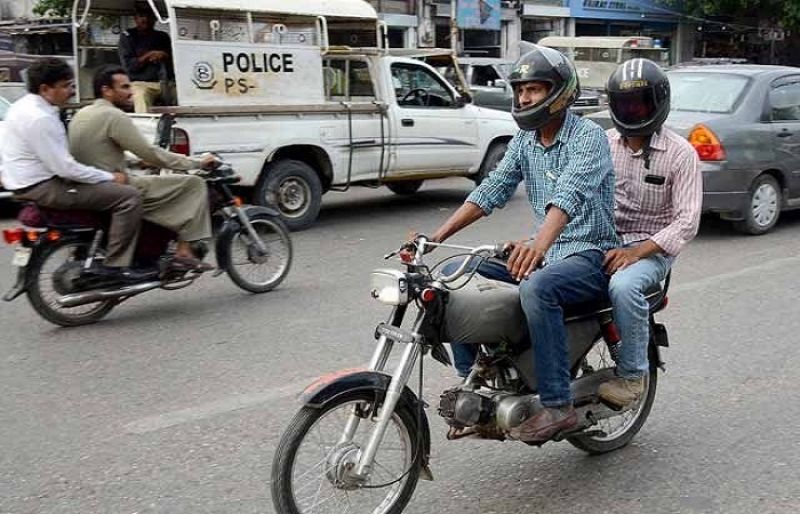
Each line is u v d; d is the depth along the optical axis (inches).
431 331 128.0
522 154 145.9
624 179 155.7
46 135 225.8
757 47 1299.2
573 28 1178.6
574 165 135.7
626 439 164.9
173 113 329.7
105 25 394.0
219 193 263.9
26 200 233.3
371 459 124.2
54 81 228.4
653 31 1285.7
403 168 409.4
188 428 173.0
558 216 130.7
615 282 142.3
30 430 172.4
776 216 365.4
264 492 147.4
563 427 137.6
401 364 125.9
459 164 431.2
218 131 343.6
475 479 152.9
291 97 368.8
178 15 335.3
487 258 131.1
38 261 232.8
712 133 340.2
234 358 214.4
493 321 131.3
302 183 376.2
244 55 353.1
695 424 176.6
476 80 800.9
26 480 151.4
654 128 148.6
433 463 158.6
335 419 130.0
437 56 456.8
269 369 206.5
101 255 242.7
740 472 155.7
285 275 282.0
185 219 248.4
